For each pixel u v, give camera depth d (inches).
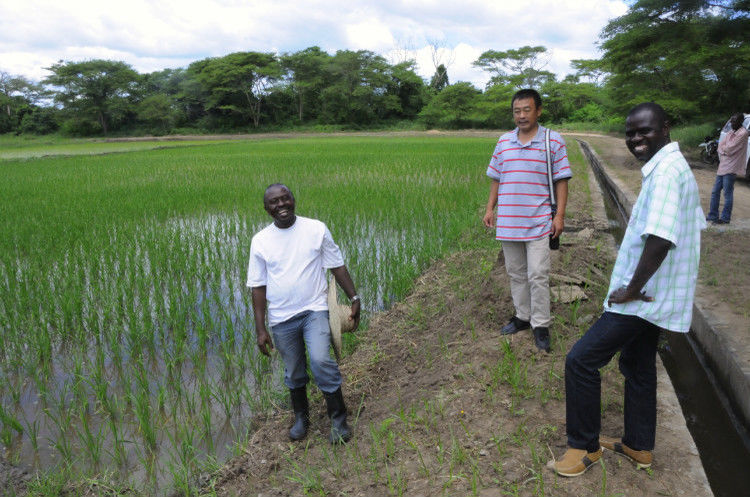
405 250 300.4
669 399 141.6
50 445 149.6
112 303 232.8
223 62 2795.3
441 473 116.6
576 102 2507.4
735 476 134.2
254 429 154.3
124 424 159.3
